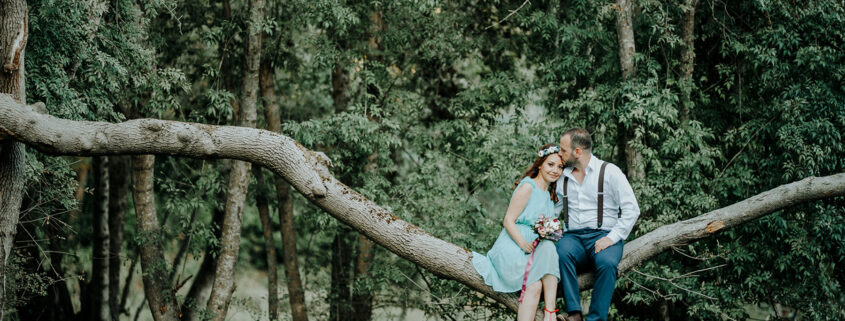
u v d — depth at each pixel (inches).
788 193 198.8
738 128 309.4
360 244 379.9
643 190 286.8
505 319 305.0
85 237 488.4
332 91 406.6
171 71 294.7
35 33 226.8
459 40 343.0
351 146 350.6
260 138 193.6
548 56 344.8
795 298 300.7
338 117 323.9
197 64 371.6
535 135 321.4
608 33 313.7
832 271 319.9
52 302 415.2
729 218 198.8
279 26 352.8
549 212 178.7
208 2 364.8
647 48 307.4
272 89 369.7
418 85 375.6
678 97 301.3
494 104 351.9
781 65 290.2
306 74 397.7
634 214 174.9
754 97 315.0
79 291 495.8
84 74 254.4
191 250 362.3
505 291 178.9
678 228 198.1
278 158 193.5
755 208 199.5
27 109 178.7
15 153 195.6
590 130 318.0
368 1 347.9
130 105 322.3
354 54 333.4
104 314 437.1
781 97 293.0
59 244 412.8
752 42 296.7
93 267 435.5
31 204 273.7
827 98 283.0
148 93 329.1
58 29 229.3
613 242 174.7
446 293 325.4
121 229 451.2
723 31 301.7
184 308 395.9
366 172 346.3
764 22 299.1
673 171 295.1
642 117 281.0
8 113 175.2
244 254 564.7
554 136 316.8
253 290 573.6
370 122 324.8
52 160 256.7
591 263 182.7
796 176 288.0
